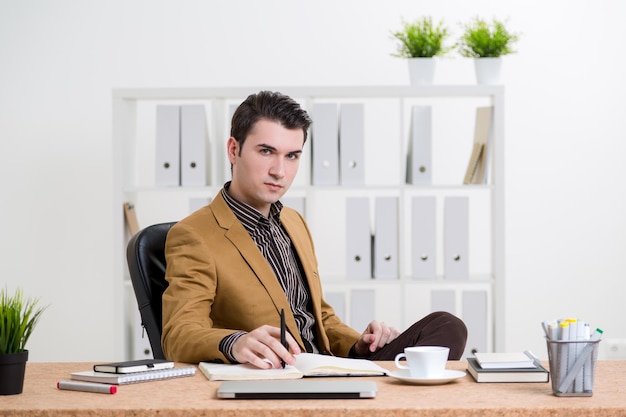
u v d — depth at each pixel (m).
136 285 2.66
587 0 5.23
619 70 5.23
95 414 1.59
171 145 4.36
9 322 1.76
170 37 5.26
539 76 5.24
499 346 4.28
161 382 1.89
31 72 5.28
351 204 4.35
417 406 1.60
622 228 5.24
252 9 5.25
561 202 5.24
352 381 1.79
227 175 4.53
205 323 2.35
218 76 5.25
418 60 4.33
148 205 5.27
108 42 5.27
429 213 4.35
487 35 4.39
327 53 5.23
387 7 5.22
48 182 5.27
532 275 5.23
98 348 5.27
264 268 2.54
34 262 5.27
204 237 2.52
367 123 5.22
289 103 2.60
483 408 1.58
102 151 5.28
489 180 4.59
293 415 1.58
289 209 2.99
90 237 5.27
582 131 5.24
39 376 1.99
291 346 2.09
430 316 2.68
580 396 1.70
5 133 5.27
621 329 5.23
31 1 5.26
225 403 1.64
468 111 5.22
